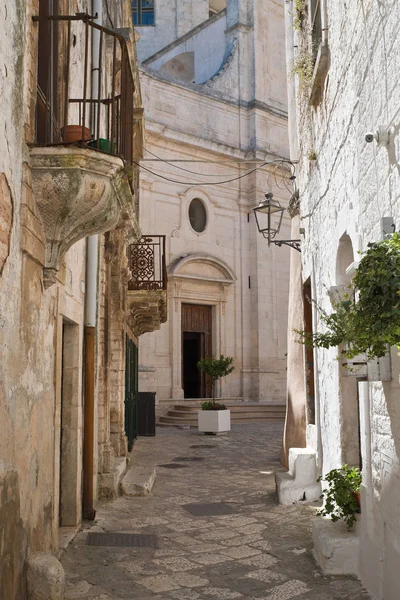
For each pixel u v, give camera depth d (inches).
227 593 192.5
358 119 210.7
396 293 135.1
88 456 287.1
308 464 326.3
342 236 243.8
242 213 952.3
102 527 273.9
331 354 282.7
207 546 245.3
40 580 173.0
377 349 149.3
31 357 183.0
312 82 295.6
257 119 957.8
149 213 842.8
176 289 855.1
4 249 155.1
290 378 426.6
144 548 241.9
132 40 421.1
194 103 903.7
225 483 386.3
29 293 180.2
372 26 187.6
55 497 220.2
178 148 882.8
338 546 209.3
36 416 189.6
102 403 343.9
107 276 365.4
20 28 170.9
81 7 285.9
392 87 167.0
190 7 1099.9
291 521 283.3
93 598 187.6
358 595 189.0
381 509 181.5
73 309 258.1
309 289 381.7
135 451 546.0
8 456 159.0
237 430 727.1
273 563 222.2
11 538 160.1
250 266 946.7
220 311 911.0
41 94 209.8
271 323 941.2
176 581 203.9
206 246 901.8
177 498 339.6
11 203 161.0
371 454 195.8
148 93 850.1
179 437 658.8
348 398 263.1
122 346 444.8
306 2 333.4
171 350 844.6
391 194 170.4
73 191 181.9
